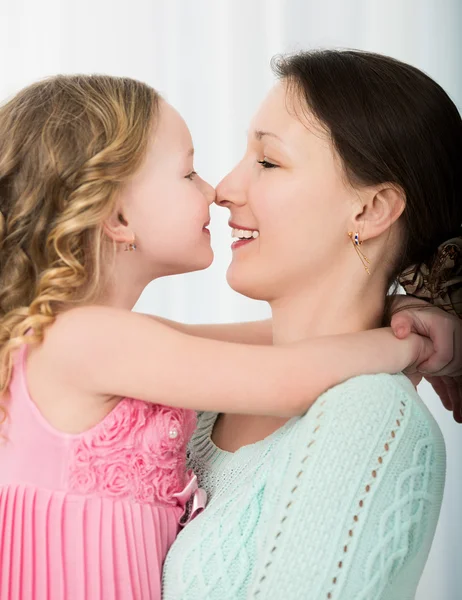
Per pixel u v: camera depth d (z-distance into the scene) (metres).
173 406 1.07
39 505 1.08
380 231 1.15
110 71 2.36
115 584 1.06
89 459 1.09
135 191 1.20
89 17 2.35
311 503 0.97
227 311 2.40
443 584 2.13
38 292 1.11
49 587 1.06
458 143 1.19
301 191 1.12
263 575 0.96
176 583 1.04
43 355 1.11
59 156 1.15
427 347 1.15
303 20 2.34
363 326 1.19
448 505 2.14
